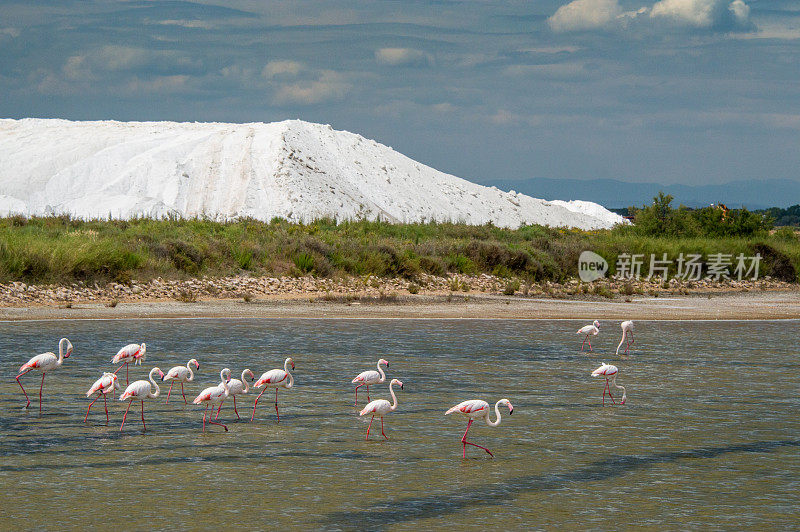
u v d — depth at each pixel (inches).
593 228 6939.0
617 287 3376.0
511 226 6190.9
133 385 1099.9
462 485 902.4
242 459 984.3
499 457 1008.9
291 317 2295.8
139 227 3503.9
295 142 5866.1
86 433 1082.7
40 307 2247.8
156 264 2743.6
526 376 1523.1
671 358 1760.6
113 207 4817.9
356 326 2166.6
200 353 1681.8
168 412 1205.7
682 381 1496.1
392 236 4067.4
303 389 1375.5
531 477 934.4
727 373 1582.2
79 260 2551.7
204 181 5319.9
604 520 804.0
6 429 1091.9
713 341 2028.8
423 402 1295.5
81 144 5964.6
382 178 6097.4
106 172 5398.6
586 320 2426.2
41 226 3454.7
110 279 2591.0
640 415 1229.7
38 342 1750.7
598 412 1246.3
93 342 1776.6
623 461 997.8
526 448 1048.2
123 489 869.8
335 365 1593.3
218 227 3683.6
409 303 2632.9
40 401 1211.9
